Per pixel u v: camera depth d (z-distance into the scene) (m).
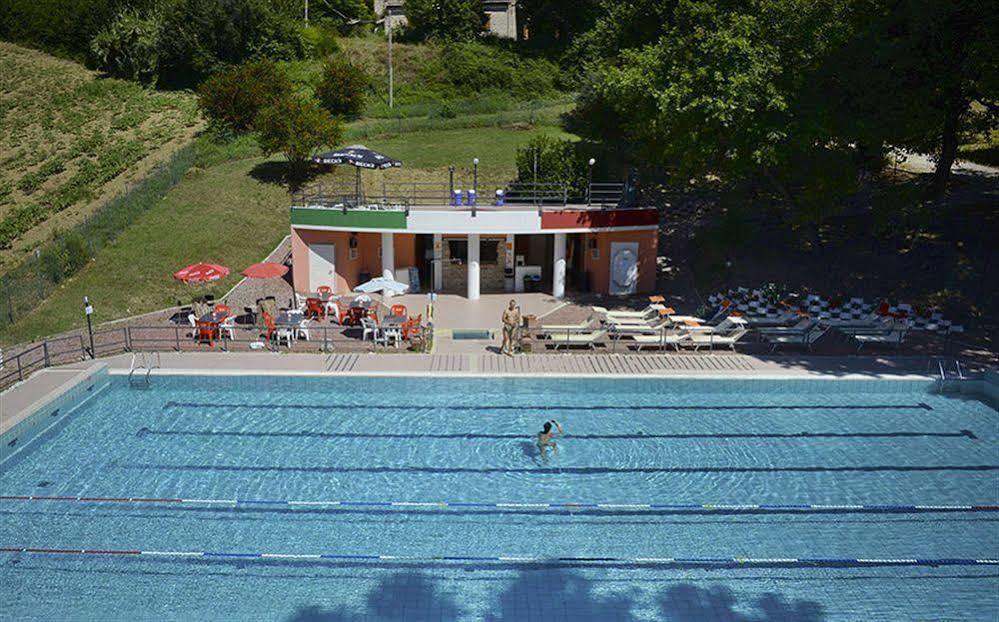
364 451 15.65
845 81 23.19
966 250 25.88
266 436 16.30
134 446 15.81
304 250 26.80
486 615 10.73
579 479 14.62
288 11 60.97
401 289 22.83
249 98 43.34
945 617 10.80
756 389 18.75
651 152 31.39
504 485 14.36
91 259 29.11
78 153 44.25
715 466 15.15
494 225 25.66
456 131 46.59
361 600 11.05
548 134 45.09
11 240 35.00
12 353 21.23
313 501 13.76
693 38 25.30
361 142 43.56
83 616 10.68
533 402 18.17
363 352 20.83
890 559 12.16
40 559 12.00
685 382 18.69
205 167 39.41
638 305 26.03
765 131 23.05
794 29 23.56
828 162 24.59
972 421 17.22
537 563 11.98
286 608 10.87
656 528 13.00
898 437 16.44
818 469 15.05
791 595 11.25
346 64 49.16
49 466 14.92
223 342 21.56
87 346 21.39
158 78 54.62
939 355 20.55
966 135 34.16
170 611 10.79
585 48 58.09
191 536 12.66
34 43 61.69
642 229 26.91
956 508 13.67
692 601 11.09
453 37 62.56
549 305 26.03
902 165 36.50
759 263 27.97
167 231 31.95
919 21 21.22
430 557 12.12
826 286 25.72
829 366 19.64
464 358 20.25
